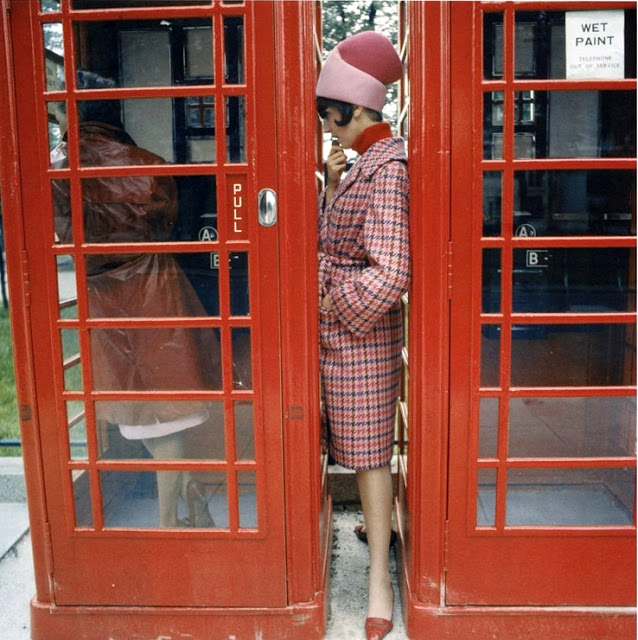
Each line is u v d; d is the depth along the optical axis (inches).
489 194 67.1
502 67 65.4
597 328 69.8
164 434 73.3
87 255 70.7
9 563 94.3
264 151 66.8
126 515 75.2
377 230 69.7
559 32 65.3
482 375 70.2
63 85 68.8
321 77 75.4
